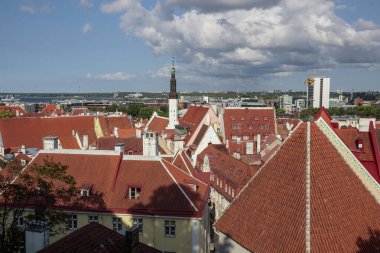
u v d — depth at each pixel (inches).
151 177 2020.2
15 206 1635.1
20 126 4242.1
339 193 1152.8
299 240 1056.2
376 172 1688.0
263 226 1176.2
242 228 1236.5
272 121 5275.6
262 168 1314.0
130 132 4726.9
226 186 2982.3
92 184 2026.3
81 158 2150.6
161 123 5738.2
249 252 1210.0
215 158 3513.8
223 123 5226.4
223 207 3058.6
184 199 1915.6
